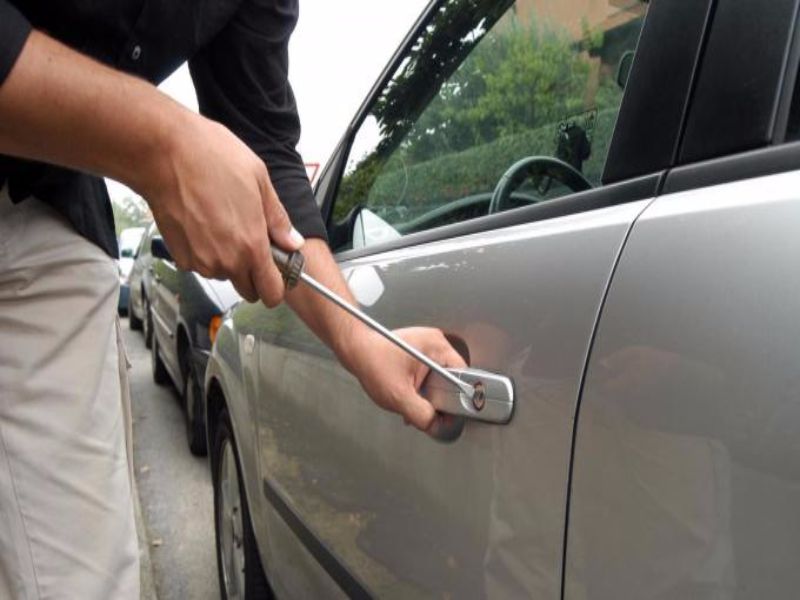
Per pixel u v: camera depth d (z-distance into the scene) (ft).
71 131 2.65
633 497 2.58
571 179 3.96
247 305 8.27
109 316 4.33
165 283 18.08
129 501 4.38
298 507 5.90
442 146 5.51
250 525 7.81
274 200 3.02
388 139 6.57
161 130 2.71
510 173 4.56
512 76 4.79
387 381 3.77
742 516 2.25
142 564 10.55
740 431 2.28
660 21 3.17
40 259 3.93
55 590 3.96
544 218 3.58
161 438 16.40
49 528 3.96
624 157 3.19
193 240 2.86
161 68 3.77
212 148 2.79
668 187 2.94
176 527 11.96
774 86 2.67
